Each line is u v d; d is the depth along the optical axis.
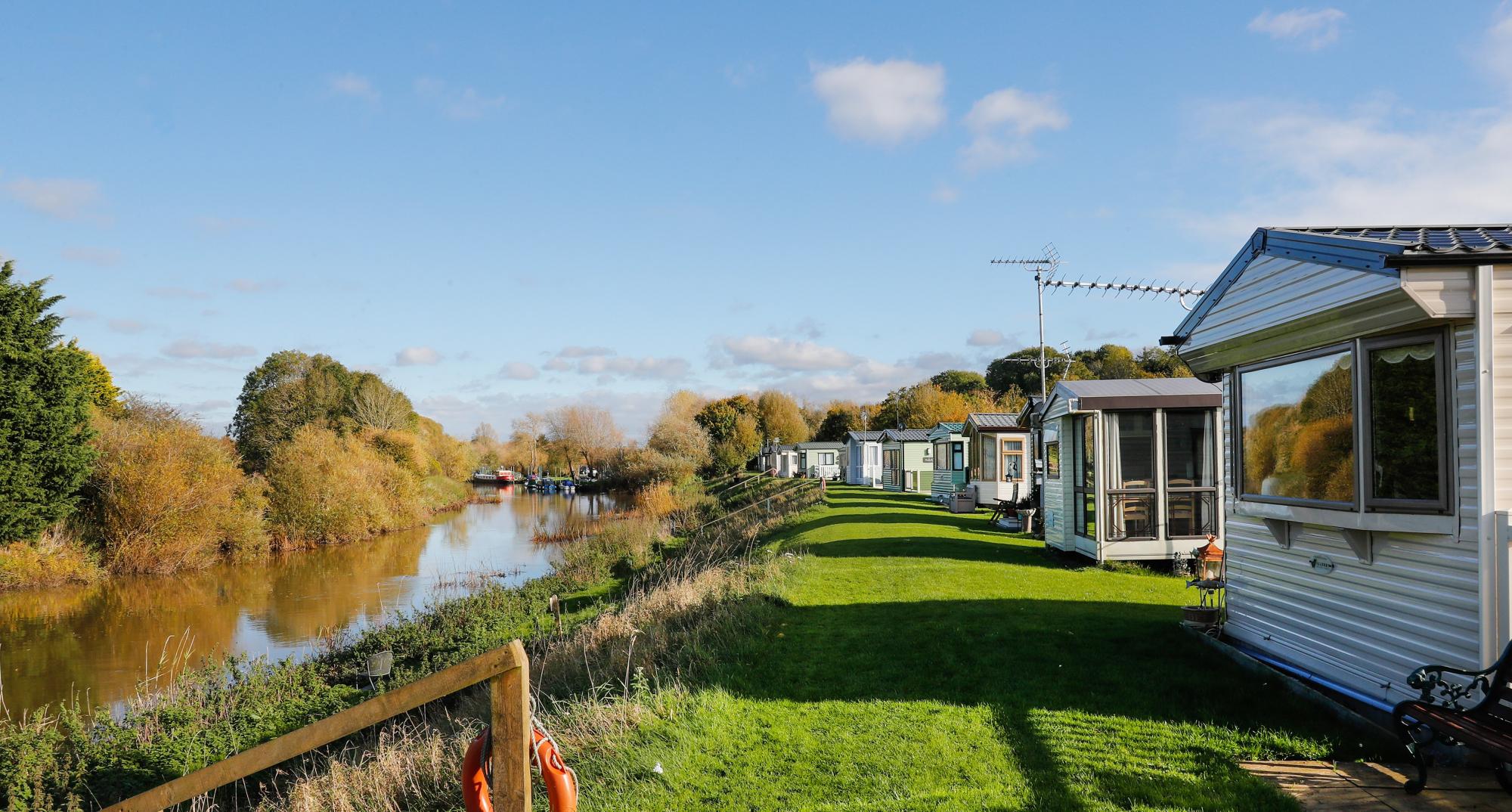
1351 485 6.06
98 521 27.67
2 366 24.47
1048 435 16.53
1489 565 5.03
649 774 5.48
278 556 31.55
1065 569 13.56
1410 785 4.66
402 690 3.13
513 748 2.96
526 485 84.94
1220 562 10.55
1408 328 5.54
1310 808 4.51
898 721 6.21
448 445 73.94
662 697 6.84
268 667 11.98
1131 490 14.04
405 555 31.56
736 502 41.16
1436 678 5.09
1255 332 7.22
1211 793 4.73
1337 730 5.66
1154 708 6.26
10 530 24.55
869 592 11.50
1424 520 5.47
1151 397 14.02
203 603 22.23
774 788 5.15
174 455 29.73
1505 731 4.50
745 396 84.44
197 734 9.12
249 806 7.52
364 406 61.81
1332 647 6.64
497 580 23.77
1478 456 5.10
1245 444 7.70
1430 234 6.25
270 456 41.38
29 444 24.53
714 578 13.39
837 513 26.28
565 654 10.62
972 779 5.11
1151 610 9.83
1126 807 4.62
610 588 19.86
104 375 47.16
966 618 9.44
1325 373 6.39
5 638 18.48
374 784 6.63
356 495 36.53
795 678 7.50
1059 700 6.52
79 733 8.95
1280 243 6.73
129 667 15.97
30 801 7.55
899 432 41.66
